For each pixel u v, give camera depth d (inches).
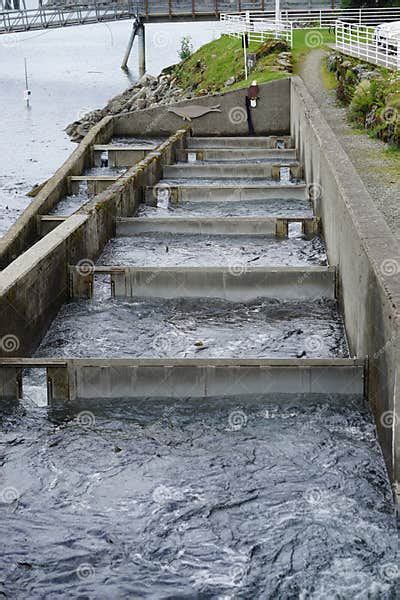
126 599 370.0
